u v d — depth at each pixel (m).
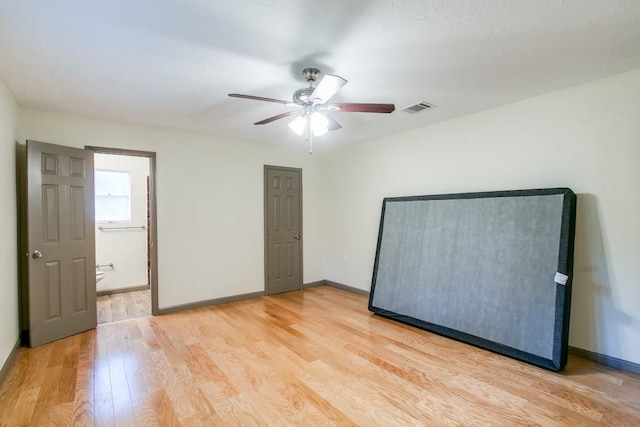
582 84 2.73
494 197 3.17
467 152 3.53
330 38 1.98
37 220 3.00
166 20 1.78
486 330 2.96
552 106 2.90
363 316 3.89
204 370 2.55
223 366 2.62
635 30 1.91
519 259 2.89
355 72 2.45
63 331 3.19
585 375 2.47
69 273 3.26
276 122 3.74
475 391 2.26
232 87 2.71
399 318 3.67
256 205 4.81
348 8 1.69
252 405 2.10
